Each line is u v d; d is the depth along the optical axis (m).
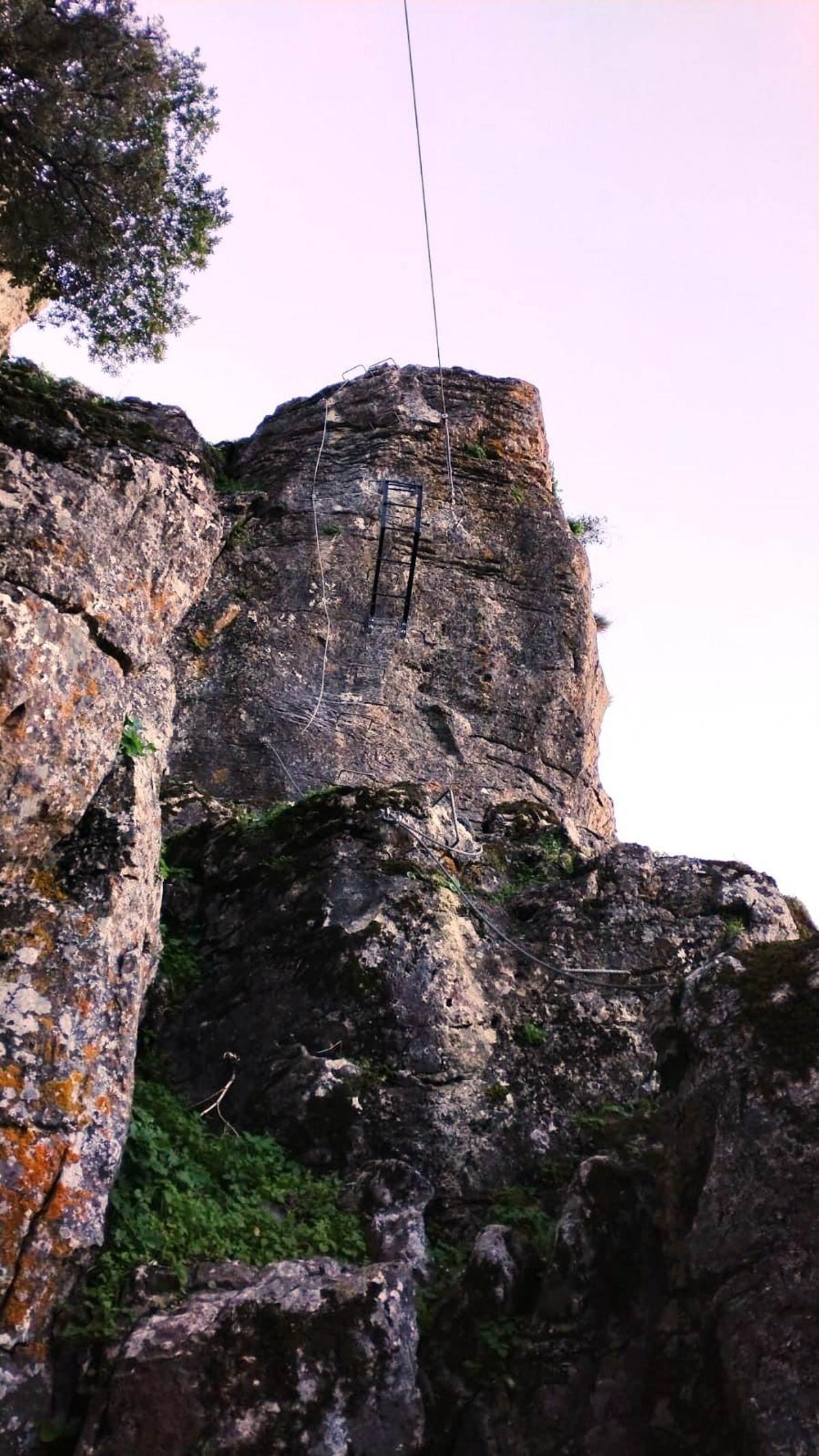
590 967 10.97
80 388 11.92
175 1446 7.13
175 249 14.32
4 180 13.64
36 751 8.58
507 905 11.48
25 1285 7.56
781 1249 7.29
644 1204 8.09
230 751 14.85
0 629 8.51
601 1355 7.71
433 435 17.61
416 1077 9.93
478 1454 7.52
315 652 15.62
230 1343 7.42
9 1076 8.02
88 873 8.91
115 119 13.54
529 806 12.96
